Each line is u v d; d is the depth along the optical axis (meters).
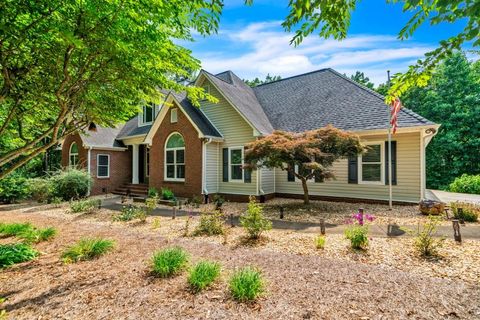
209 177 13.20
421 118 10.15
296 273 4.22
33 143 5.70
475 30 2.24
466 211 7.84
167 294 3.65
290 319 2.99
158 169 14.91
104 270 4.59
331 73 15.66
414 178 10.40
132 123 20.03
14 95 5.33
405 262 4.61
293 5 2.54
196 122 13.16
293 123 13.62
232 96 13.80
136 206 11.55
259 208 6.65
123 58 4.77
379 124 10.87
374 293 3.51
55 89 5.47
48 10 3.82
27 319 3.22
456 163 23.72
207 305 3.34
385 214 8.95
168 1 3.74
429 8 2.44
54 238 6.82
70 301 3.59
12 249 5.37
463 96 24.47
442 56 2.87
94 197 15.45
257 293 3.50
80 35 4.21
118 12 3.92
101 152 17.23
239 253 5.28
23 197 14.45
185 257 4.71
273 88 17.56
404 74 3.26
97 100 6.55
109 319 3.12
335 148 9.43
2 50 4.18
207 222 7.12
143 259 5.06
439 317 2.95
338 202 11.82
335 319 2.96
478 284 3.71
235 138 13.27
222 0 2.82
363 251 5.21
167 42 5.00
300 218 8.66
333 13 2.59
